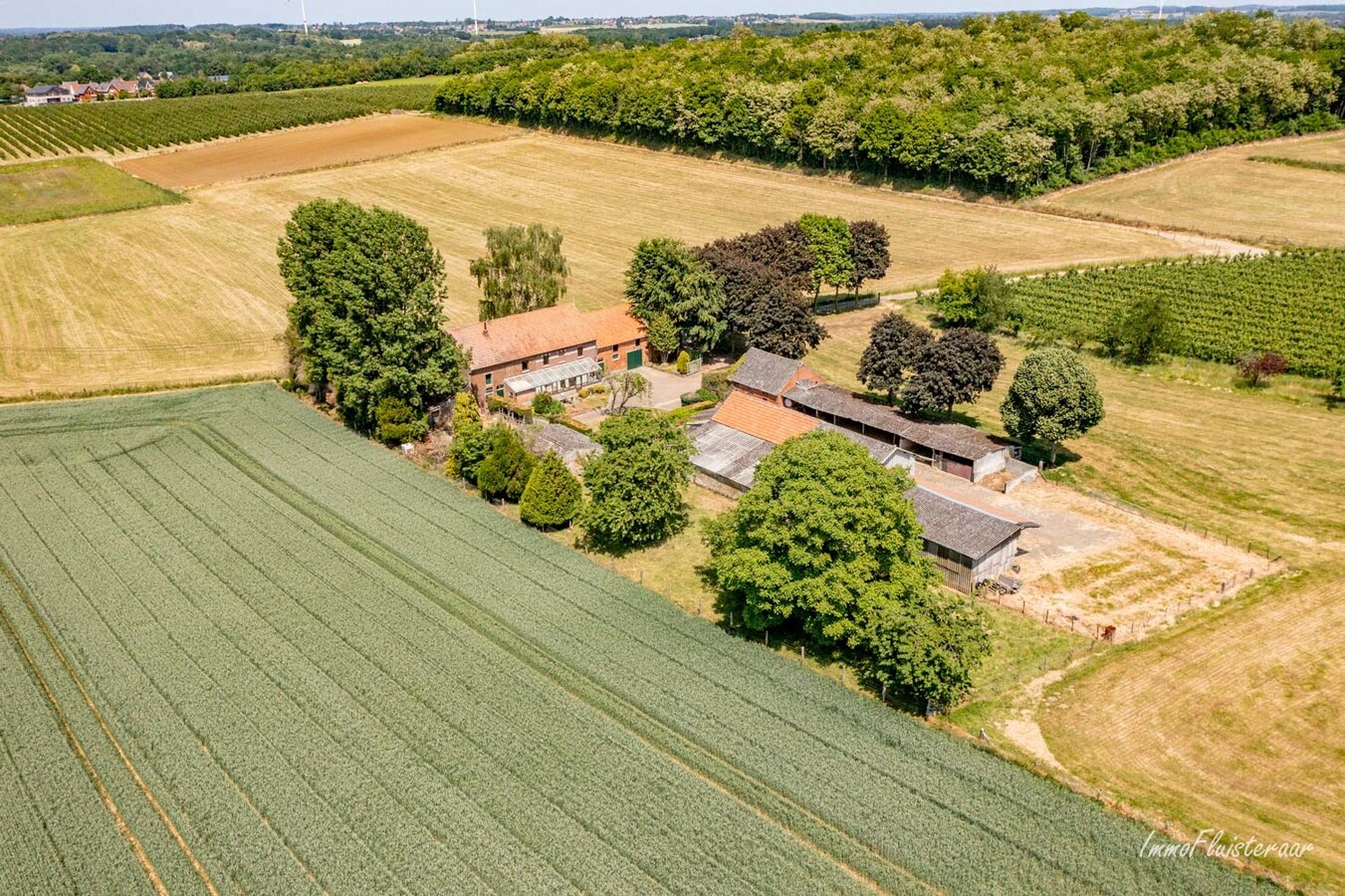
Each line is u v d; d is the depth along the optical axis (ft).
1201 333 314.35
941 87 567.59
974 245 427.74
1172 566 197.77
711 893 121.39
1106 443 254.27
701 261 314.76
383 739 148.66
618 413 275.59
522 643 173.06
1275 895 120.78
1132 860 125.90
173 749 147.02
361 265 247.09
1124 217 442.91
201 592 188.14
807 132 521.24
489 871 124.88
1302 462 240.73
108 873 125.59
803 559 164.45
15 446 253.24
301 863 127.24
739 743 146.92
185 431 264.11
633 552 207.92
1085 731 151.84
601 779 140.36
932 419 266.36
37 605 184.14
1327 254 378.73
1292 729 151.64
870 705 156.04
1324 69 544.62
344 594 187.73
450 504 225.15
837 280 351.46
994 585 190.90
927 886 122.62
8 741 148.87
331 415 278.87
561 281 392.88
